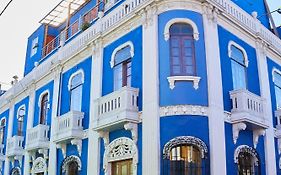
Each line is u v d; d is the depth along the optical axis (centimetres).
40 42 2409
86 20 2066
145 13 1428
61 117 1722
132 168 1354
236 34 1554
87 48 1742
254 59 1634
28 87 2228
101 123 1437
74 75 1822
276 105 1705
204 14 1395
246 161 1436
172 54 1352
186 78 1301
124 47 1530
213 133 1273
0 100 2677
